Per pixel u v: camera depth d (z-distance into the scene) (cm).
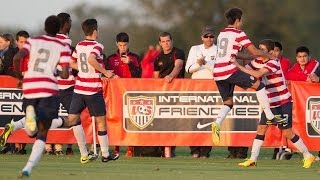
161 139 4509
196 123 4500
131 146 4572
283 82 3978
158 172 3612
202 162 4212
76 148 5162
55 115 3219
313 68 4534
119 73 4588
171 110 4500
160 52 4562
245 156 4519
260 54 3816
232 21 3831
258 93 3872
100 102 3872
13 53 4588
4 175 3356
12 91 4556
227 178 3381
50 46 3212
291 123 3978
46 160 4206
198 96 4494
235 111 4484
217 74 3831
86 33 3841
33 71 3186
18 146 4622
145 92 4503
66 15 3897
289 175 3562
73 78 4197
